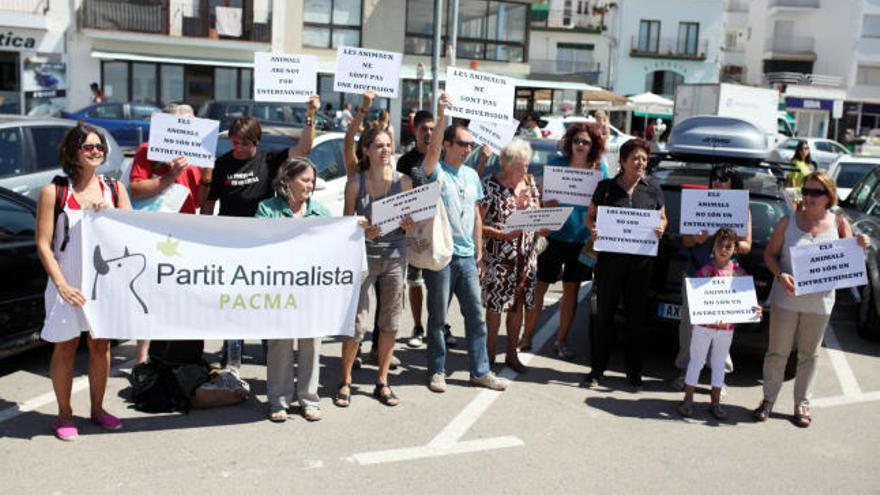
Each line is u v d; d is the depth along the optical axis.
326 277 5.04
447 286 5.61
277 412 5.07
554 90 34.59
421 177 5.37
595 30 45.12
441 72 30.53
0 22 25.30
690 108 24.67
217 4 27.78
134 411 5.12
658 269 6.34
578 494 4.27
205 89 28.36
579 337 7.49
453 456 4.68
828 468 4.76
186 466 4.38
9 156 8.55
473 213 5.68
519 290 6.16
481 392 5.81
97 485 4.11
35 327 5.71
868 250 7.85
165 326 4.79
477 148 10.82
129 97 27.47
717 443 5.09
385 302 5.41
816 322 5.33
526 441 4.95
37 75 26.16
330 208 9.16
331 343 6.91
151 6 26.98
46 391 5.43
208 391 5.18
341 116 24.92
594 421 5.36
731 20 54.09
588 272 6.55
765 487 4.47
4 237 5.56
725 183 5.92
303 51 29.05
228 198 5.58
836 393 6.20
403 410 5.37
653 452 4.89
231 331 4.91
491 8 31.59
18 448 4.50
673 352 7.17
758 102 24.09
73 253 4.53
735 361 6.95
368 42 29.73
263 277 4.92
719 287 5.45
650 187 5.90
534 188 6.29
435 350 5.73
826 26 48.75
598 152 6.57
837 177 14.68
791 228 5.39
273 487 4.18
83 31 26.34
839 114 46.19
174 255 4.76
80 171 4.56
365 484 4.27
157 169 5.59
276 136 10.15
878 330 7.71
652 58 45.47
